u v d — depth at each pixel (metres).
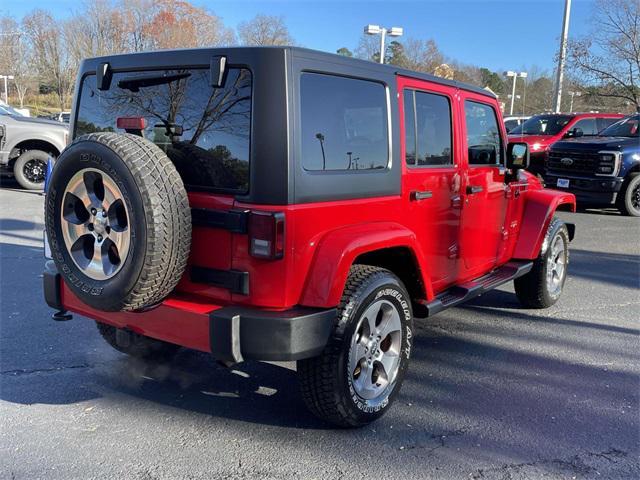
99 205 3.02
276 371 4.33
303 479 3.01
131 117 3.36
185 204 3.00
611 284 7.11
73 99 3.90
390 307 3.55
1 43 40.69
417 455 3.26
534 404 3.91
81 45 32.38
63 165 3.08
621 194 12.27
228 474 3.04
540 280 5.75
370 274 3.40
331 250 3.12
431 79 4.14
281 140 2.95
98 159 2.92
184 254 3.03
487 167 4.89
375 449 3.30
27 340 4.78
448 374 4.38
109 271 3.03
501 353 4.82
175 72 3.29
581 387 4.18
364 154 3.49
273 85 2.95
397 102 3.74
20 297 5.83
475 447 3.35
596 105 23.09
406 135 3.86
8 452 3.19
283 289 3.02
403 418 3.68
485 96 4.91
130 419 3.58
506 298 6.44
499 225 5.25
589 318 5.77
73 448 3.25
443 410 3.80
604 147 12.01
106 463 3.11
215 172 3.13
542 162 14.37
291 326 2.96
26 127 12.74
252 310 3.06
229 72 3.08
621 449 3.37
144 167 2.87
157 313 3.23
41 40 38.56
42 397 3.84
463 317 5.75
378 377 3.62
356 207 3.40
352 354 3.30
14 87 44.97
